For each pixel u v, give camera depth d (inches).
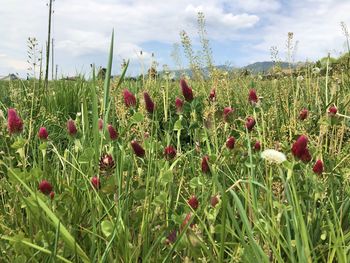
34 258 13.1
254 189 15.4
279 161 13.1
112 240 12.6
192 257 13.9
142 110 18.6
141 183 16.3
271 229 13.6
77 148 18.9
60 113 41.4
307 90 38.2
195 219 15.8
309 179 18.2
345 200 16.6
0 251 14.0
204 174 16.8
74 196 16.6
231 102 37.7
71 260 13.5
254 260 12.0
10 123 15.9
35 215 13.3
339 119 22.5
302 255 12.0
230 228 14.8
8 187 17.0
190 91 20.7
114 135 17.6
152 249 12.8
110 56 14.9
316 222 15.9
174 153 18.1
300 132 24.4
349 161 21.0
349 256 12.5
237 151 20.0
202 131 24.4
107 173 15.6
